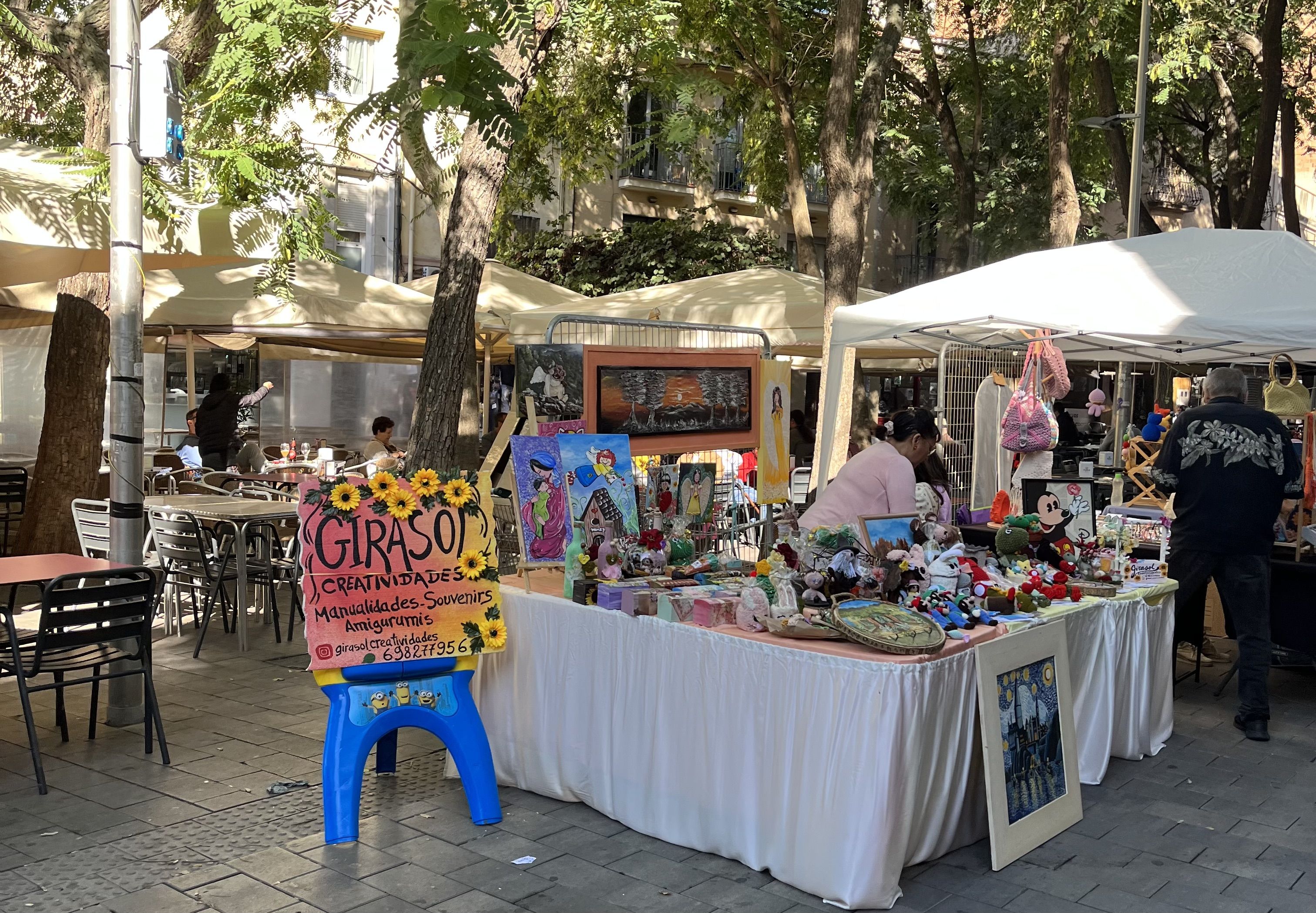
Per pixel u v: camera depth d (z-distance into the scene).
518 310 10.95
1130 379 15.03
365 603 4.21
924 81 22.14
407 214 19.30
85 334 8.45
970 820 4.10
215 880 3.70
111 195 5.23
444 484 4.41
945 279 6.66
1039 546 5.28
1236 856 4.08
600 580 4.46
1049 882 3.80
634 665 4.21
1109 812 4.50
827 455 6.90
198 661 6.78
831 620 3.69
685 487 5.49
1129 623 5.06
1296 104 20.61
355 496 4.25
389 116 4.17
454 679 4.35
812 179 26.48
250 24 6.34
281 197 6.62
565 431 5.26
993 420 7.76
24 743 5.11
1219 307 5.55
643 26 11.59
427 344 7.63
